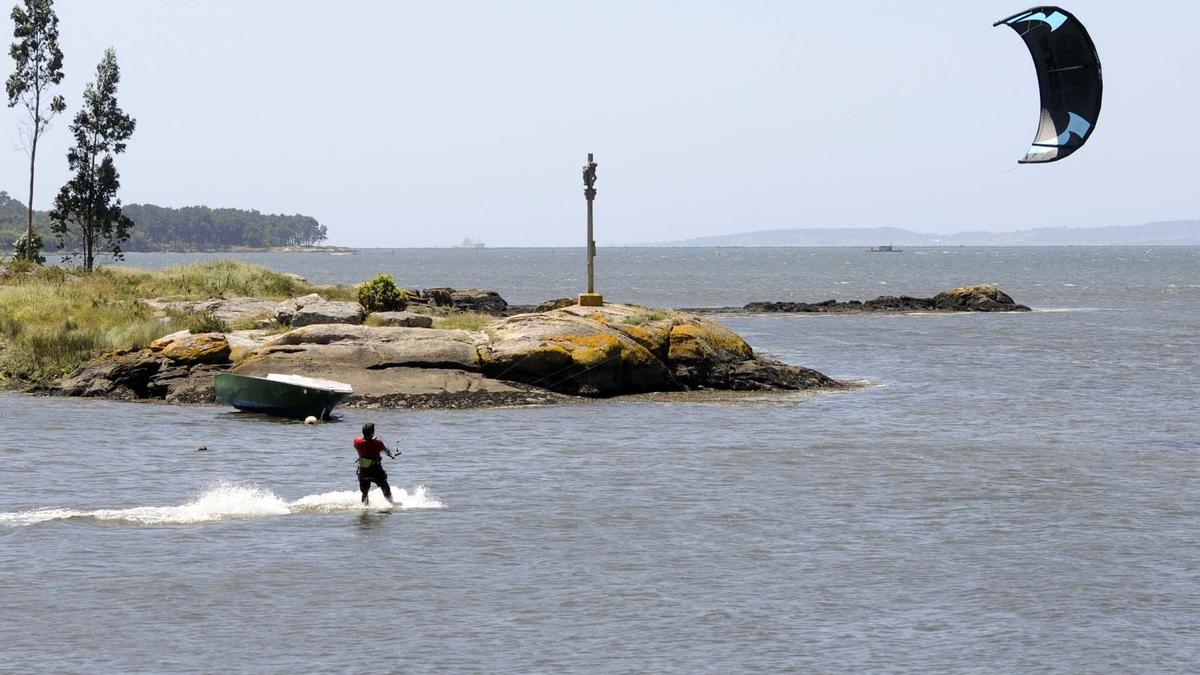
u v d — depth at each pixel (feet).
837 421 518.78
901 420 523.70
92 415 508.94
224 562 285.23
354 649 229.25
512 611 252.01
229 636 235.61
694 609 254.06
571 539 309.63
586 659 225.35
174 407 537.24
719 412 540.93
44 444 437.17
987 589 269.03
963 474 400.47
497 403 549.13
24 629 238.48
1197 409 566.36
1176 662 225.35
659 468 406.00
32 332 648.79
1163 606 257.34
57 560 285.23
